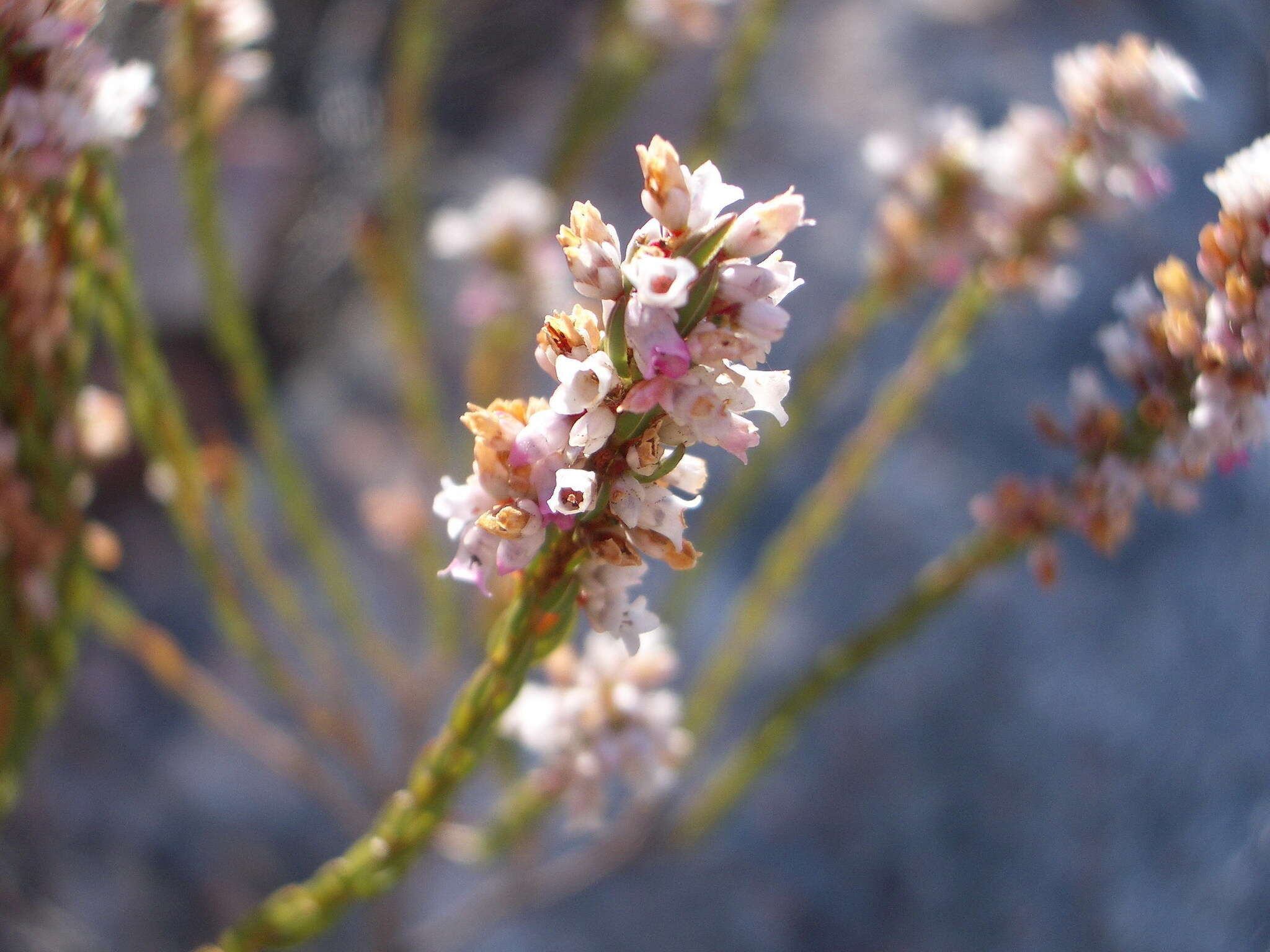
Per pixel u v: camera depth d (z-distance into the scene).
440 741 0.15
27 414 0.17
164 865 0.37
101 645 0.40
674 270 0.11
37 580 0.18
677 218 0.12
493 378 0.29
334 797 0.27
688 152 0.28
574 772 0.18
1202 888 0.35
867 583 0.39
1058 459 0.41
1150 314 0.16
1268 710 0.38
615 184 0.45
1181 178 0.46
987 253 0.22
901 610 0.20
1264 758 0.37
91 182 0.16
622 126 0.46
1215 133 0.49
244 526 0.24
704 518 0.39
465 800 0.35
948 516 0.40
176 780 0.38
